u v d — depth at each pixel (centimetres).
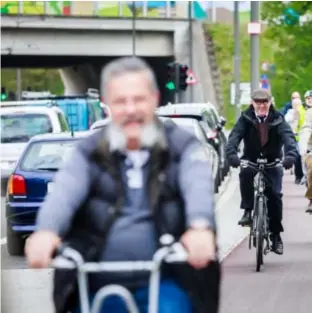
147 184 1231
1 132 6650
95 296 1212
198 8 15650
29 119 6681
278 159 3244
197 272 1212
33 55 13900
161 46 14512
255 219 3259
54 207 1194
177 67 9875
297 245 3872
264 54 18250
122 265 1195
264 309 2586
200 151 1238
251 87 8131
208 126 7119
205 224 1162
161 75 15775
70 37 13762
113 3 14138
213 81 16400
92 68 16475
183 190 1206
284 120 3225
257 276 3122
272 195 3256
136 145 1232
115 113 1227
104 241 1226
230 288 2906
